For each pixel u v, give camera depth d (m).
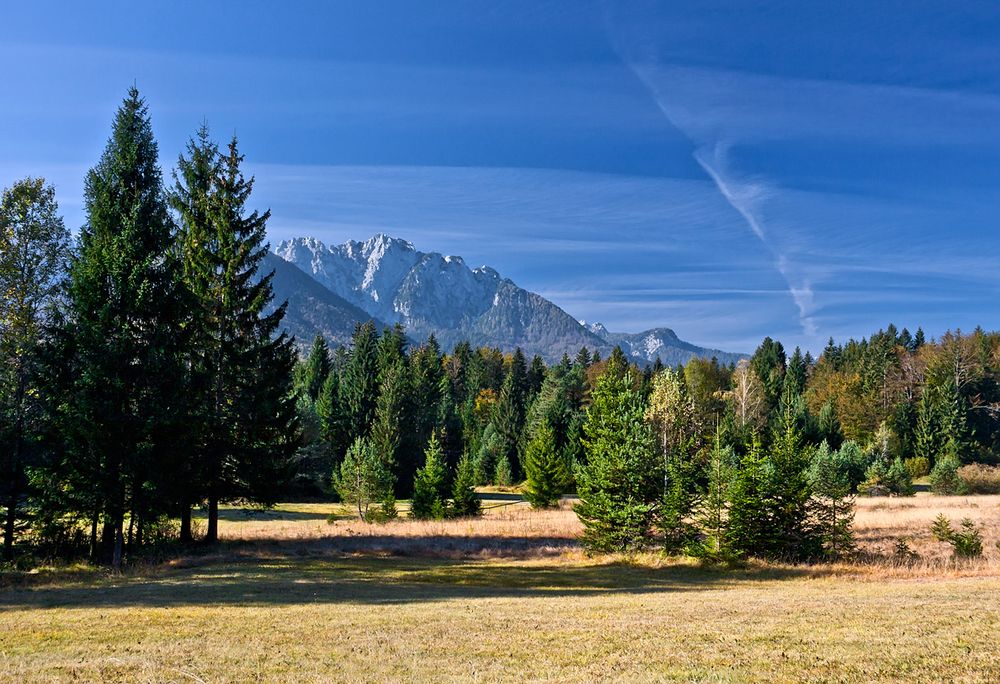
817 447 83.44
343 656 10.51
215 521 30.27
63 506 23.27
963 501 48.31
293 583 20.12
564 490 64.00
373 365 87.50
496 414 92.69
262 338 31.36
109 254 24.61
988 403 106.06
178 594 17.41
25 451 26.25
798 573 25.45
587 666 9.64
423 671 9.56
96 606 15.38
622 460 31.33
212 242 30.80
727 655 9.93
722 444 32.28
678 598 17.53
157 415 23.61
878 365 115.75
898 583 20.56
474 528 37.88
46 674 9.52
